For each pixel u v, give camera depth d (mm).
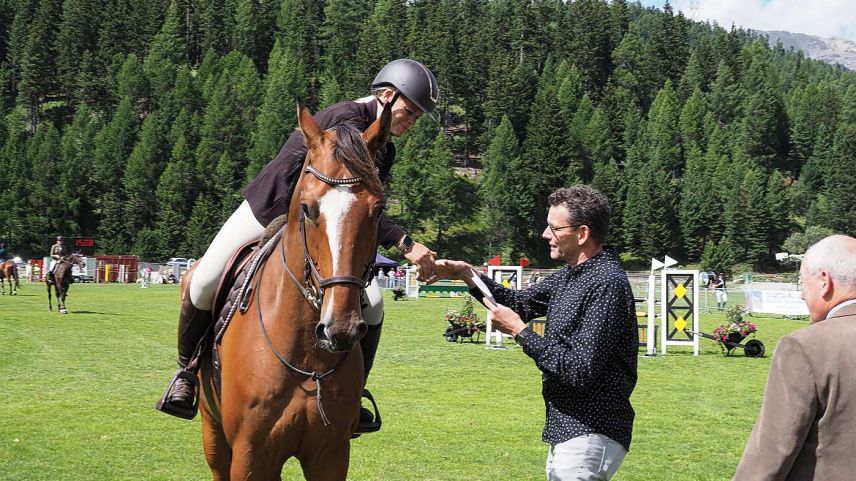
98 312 26984
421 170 107250
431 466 7461
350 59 144000
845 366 2678
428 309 33906
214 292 4535
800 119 139000
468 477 7074
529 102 130500
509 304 4391
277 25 151125
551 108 112062
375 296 4426
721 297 40719
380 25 147375
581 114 126438
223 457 4973
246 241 4527
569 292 3900
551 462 3830
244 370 3930
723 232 108562
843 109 141875
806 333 2764
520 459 7754
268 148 108250
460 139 129625
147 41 142500
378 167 4164
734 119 142625
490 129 125750
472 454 7953
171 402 4613
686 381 13773
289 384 3838
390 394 11906
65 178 99562
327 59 141875
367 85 128375
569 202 3971
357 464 7527
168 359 15367
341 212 3502
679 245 107938
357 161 3551
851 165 112500
